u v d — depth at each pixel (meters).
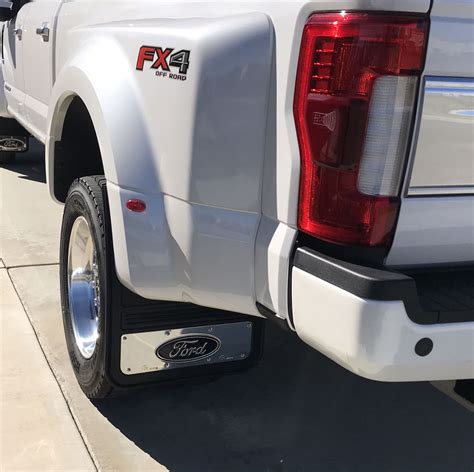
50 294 4.25
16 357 3.50
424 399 3.44
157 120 2.47
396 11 1.86
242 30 2.19
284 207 2.12
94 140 3.63
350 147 1.94
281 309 2.18
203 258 2.40
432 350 1.94
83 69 2.88
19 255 4.86
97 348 2.90
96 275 2.89
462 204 2.12
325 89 1.96
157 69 2.47
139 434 2.97
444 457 2.96
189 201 2.38
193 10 2.58
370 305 1.85
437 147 2.01
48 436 2.90
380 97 1.91
